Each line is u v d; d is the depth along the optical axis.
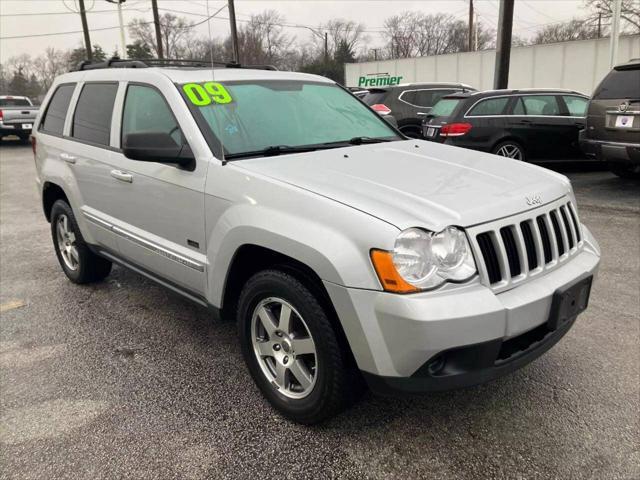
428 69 20.36
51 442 2.68
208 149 3.04
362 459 2.51
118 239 3.84
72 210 4.47
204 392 3.09
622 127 7.53
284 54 43.56
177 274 3.33
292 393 2.77
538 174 3.03
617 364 3.27
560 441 2.60
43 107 5.00
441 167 3.00
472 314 2.18
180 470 2.46
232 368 3.36
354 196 2.44
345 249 2.29
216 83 3.46
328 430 2.72
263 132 3.30
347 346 2.46
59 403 3.01
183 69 3.65
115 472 2.46
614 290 4.41
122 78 3.87
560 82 16.34
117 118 3.81
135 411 2.92
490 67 18.20
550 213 2.71
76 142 4.29
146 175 3.40
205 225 3.01
